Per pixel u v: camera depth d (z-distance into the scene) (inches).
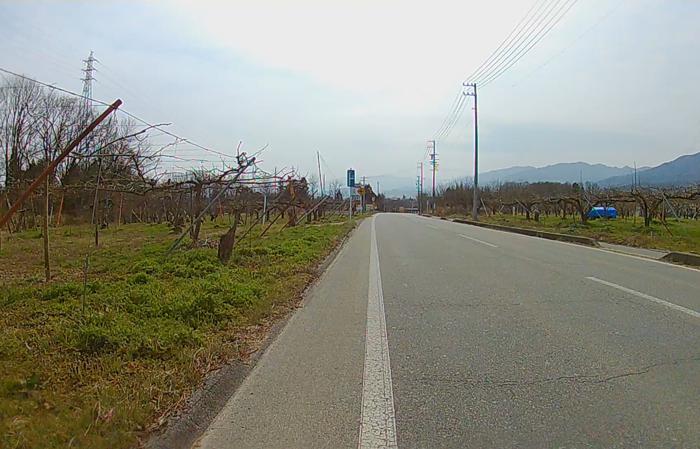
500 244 741.9
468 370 196.5
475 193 1748.3
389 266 512.1
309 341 243.4
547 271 446.9
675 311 285.3
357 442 141.4
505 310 296.2
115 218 1257.4
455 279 413.4
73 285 335.9
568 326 256.5
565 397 167.9
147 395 164.1
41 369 183.5
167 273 401.7
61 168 772.6
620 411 156.3
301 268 457.4
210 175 768.3
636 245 693.9
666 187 1106.1
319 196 1654.8
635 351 213.8
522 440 139.6
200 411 161.0
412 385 182.5
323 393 177.8
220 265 441.7
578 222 1288.1
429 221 1879.9
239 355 218.2
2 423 139.3
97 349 209.2
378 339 243.8
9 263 514.0
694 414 152.9
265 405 168.7
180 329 236.5
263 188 866.1
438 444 138.8
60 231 979.9
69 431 137.1
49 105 1381.6
